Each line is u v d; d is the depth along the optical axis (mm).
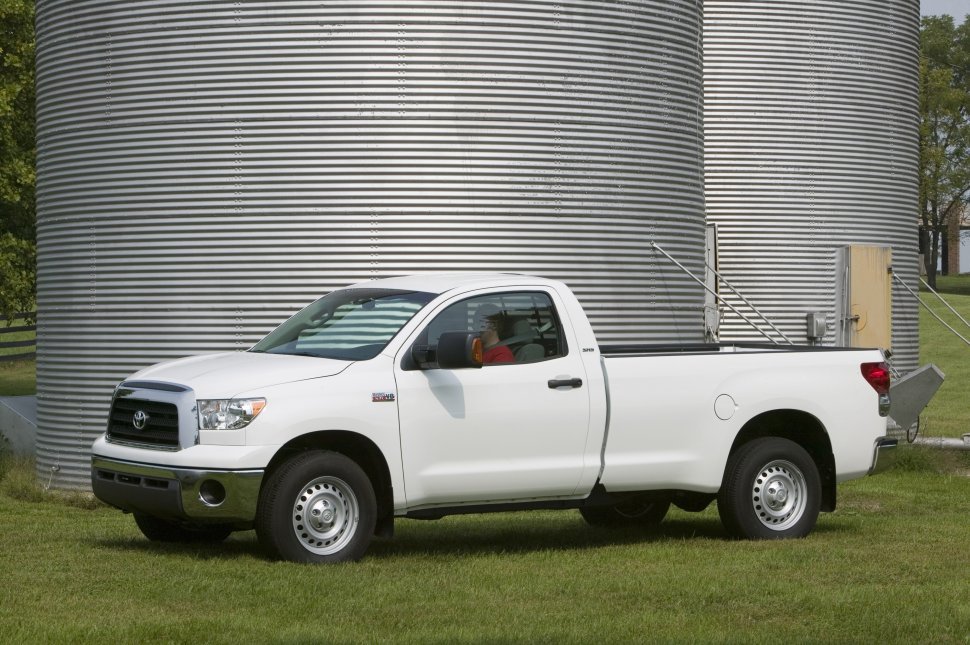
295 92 16578
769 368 13055
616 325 17578
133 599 9672
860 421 13461
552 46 17094
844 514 15586
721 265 25531
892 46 26500
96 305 17469
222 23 16734
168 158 16938
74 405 17750
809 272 25719
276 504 10914
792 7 25625
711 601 9922
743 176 25500
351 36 16547
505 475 11789
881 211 26375
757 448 12984
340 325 12078
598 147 17422
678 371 12617
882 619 9250
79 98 17641
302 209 16547
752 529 12953
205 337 16781
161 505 11117
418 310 11812
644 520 14430
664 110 18156
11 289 37188
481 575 10875
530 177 16969
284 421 10953
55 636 8398
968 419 33094
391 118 16562
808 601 9867
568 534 13820
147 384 11555
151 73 17047
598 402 12203
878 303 22906
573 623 9078
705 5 25531
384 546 12820
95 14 17453
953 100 91000
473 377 11719
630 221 17719
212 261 16766
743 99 25500
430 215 16594
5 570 10875
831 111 25859
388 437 11328
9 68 36094
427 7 16625
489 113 16797
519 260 16891
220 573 10664
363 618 9133
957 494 17891
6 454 20469
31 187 36688
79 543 12547
